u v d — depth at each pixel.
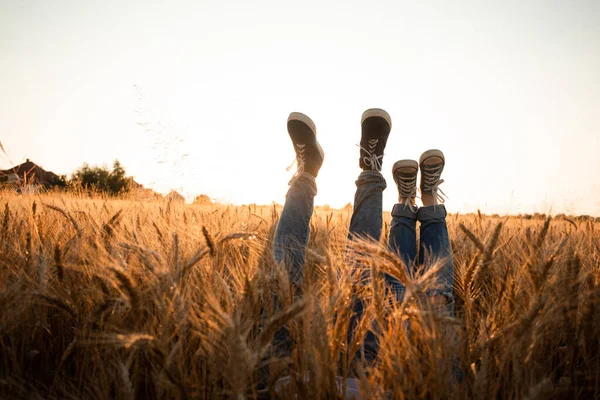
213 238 1.66
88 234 2.21
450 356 1.17
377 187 2.41
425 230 2.41
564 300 1.44
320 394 1.19
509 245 2.27
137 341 1.17
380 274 1.45
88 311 1.61
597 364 1.42
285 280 1.44
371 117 2.46
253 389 1.17
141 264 1.62
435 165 2.54
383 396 1.13
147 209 3.88
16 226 2.46
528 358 1.29
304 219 2.22
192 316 1.36
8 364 1.54
